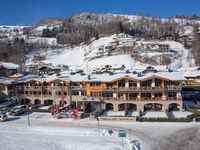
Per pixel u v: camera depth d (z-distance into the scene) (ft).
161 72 275.59
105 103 254.88
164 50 626.23
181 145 169.48
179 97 243.40
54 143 177.27
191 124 209.26
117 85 257.96
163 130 197.36
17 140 184.14
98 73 299.79
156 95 250.37
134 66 533.14
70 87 272.31
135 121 219.82
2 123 225.15
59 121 226.79
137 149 164.14
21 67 555.28
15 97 295.69
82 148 168.76
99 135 190.70
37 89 289.94
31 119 235.40
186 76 389.19
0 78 380.58
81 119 230.68
